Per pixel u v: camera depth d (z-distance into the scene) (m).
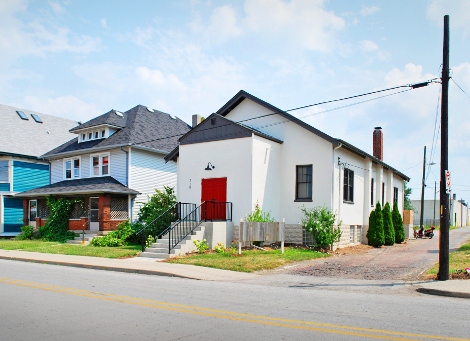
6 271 13.70
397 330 6.37
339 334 6.14
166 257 16.83
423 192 38.47
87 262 15.82
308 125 20.12
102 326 6.64
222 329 6.43
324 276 12.75
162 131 31.77
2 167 32.19
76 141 32.56
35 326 6.66
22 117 36.16
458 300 9.05
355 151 21.81
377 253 19.08
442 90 11.95
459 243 25.56
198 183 20.94
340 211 20.56
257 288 10.63
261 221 18.22
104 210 25.41
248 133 19.47
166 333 6.21
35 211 31.97
